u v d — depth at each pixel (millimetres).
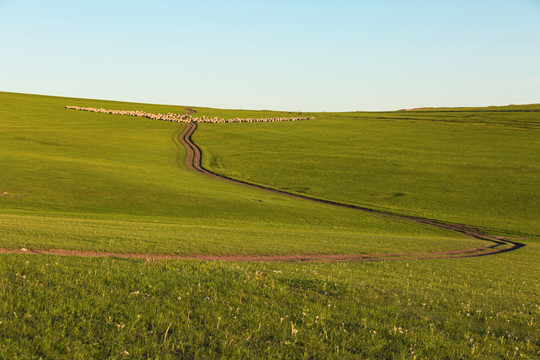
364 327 10031
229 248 23609
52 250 18000
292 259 22625
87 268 12734
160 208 48156
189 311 9633
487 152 99562
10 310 8484
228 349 8023
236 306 10562
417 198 65625
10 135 103062
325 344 8789
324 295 12445
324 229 44406
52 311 8734
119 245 20844
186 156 95875
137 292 10656
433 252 31250
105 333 8078
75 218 36500
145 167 79188
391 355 8656
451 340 9781
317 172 82125
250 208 52000
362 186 72562
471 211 59469
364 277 16719
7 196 46375
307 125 145750
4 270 11336
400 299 13164
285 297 11750
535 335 10773
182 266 14539
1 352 6754
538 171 80812
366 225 49312
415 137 121500
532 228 51719
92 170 66562
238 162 90688
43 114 145875
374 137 122312
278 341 8727
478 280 19375
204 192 58750
